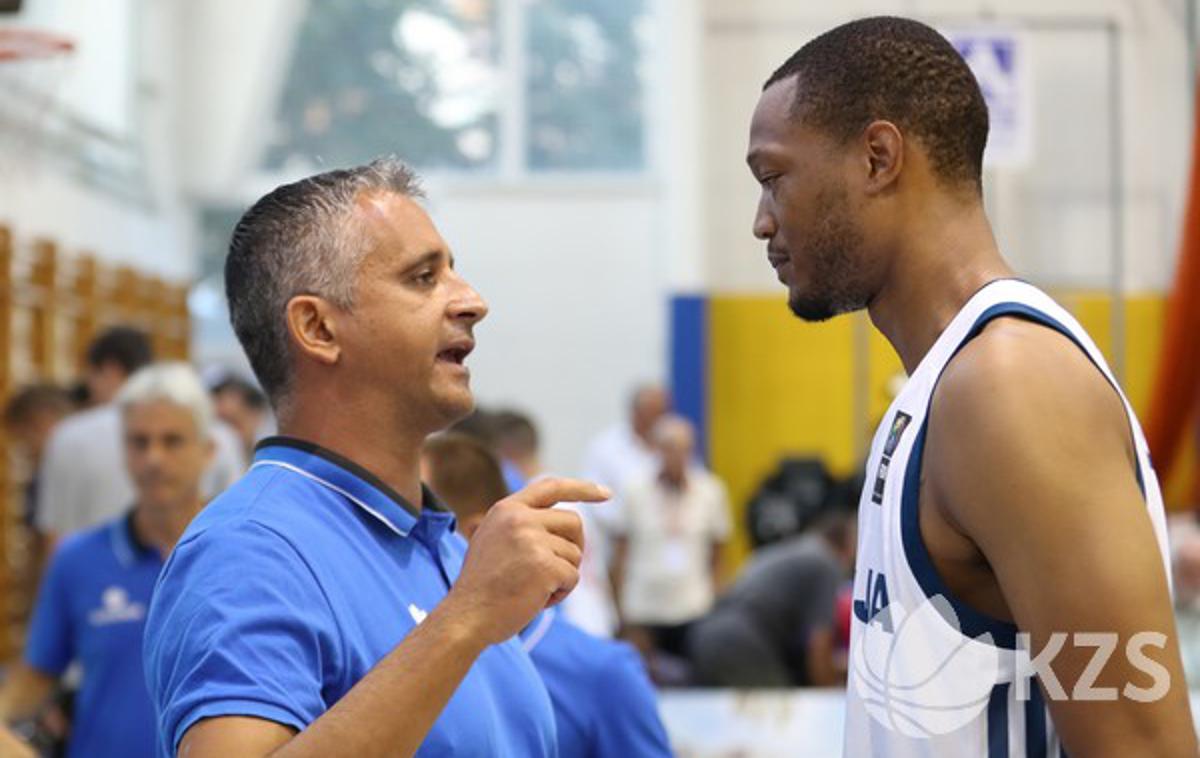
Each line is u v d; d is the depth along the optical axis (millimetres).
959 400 1919
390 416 2242
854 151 2107
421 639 1971
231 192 14070
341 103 14133
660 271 13805
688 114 12727
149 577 4156
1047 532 1830
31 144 10195
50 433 8492
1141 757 1789
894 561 2000
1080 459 1852
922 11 12367
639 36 14062
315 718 1986
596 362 13789
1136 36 12172
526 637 2986
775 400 12555
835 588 7484
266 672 1953
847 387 12523
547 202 13867
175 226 13789
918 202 2104
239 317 2285
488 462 3232
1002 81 9469
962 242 2098
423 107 14102
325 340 2217
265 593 2023
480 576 1999
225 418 8969
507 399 13820
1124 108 12172
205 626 1987
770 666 7324
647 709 3004
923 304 2100
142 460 4148
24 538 9758
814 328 12547
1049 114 12219
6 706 4230
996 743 1945
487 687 2293
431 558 2361
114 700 4090
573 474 13734
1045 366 1899
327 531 2172
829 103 2117
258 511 2139
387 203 2238
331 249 2205
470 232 13875
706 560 10258
